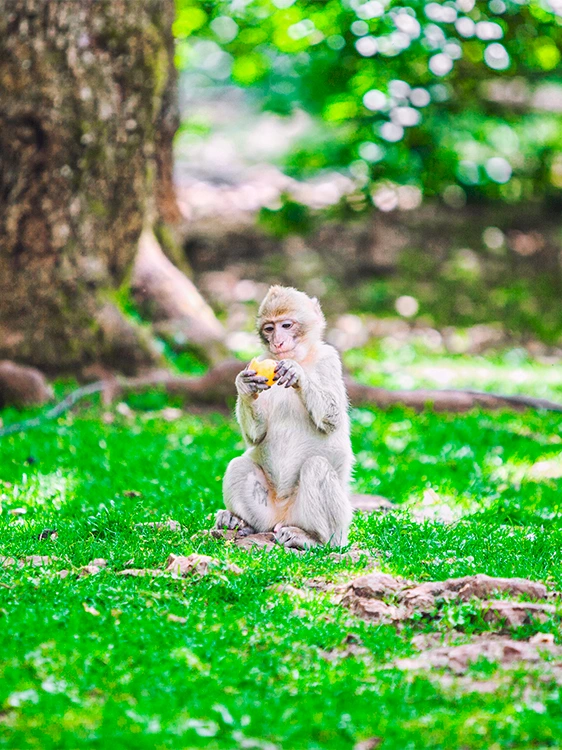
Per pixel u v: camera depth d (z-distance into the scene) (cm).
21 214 1523
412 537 824
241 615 614
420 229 2914
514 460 1232
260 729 470
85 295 1568
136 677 520
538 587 645
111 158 1543
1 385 1445
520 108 2908
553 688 518
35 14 1446
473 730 469
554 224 2969
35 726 467
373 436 1353
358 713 487
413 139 2242
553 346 2461
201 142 3309
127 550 756
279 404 790
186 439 1277
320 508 769
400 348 2338
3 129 1484
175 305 1830
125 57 1517
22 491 980
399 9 1975
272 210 2470
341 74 2152
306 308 789
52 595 634
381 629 601
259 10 2141
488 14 1948
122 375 1598
